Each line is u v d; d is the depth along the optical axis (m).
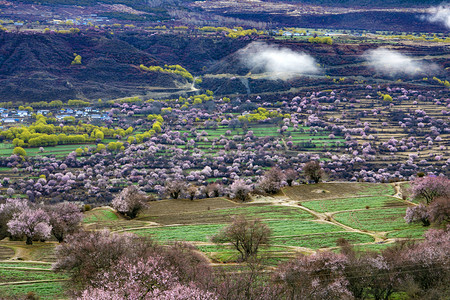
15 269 77.69
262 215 119.81
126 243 71.44
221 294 56.00
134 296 51.72
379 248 82.62
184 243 86.88
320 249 86.25
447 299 57.72
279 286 60.34
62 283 70.19
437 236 74.56
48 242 103.75
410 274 61.81
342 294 58.69
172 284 56.44
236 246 83.12
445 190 108.31
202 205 136.25
